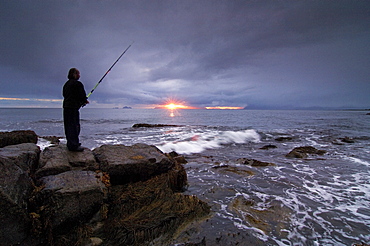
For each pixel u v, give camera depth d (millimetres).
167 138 15062
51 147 4797
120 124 30031
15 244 2693
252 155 10008
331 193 5254
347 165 8008
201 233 3393
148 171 4789
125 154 5098
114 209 3689
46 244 2910
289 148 12102
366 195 5145
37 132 18984
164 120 39969
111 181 4434
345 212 4250
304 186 5730
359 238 3375
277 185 5781
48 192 3115
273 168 7492
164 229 3383
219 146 12812
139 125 26688
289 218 3965
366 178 6465
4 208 2615
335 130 21797
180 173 5332
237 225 3664
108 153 5039
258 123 32531
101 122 33281
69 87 4477
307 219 3939
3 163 2959
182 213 3766
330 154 10086
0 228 2598
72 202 3174
